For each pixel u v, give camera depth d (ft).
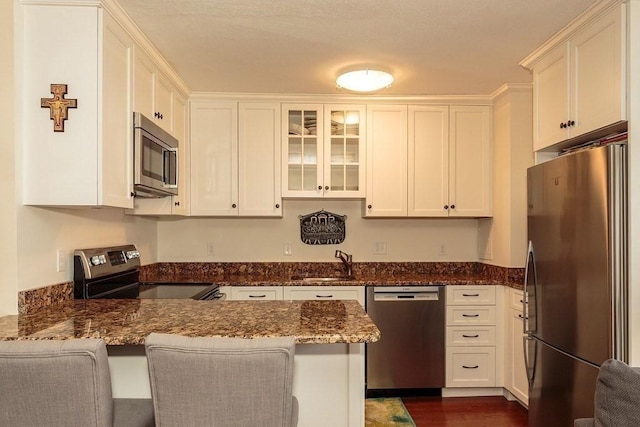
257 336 4.62
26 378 3.74
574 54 7.32
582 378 6.45
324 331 4.80
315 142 11.73
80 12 6.28
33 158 6.23
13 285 6.00
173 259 12.46
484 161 11.77
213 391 3.75
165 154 8.70
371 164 11.69
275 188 11.54
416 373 10.75
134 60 7.48
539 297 7.63
